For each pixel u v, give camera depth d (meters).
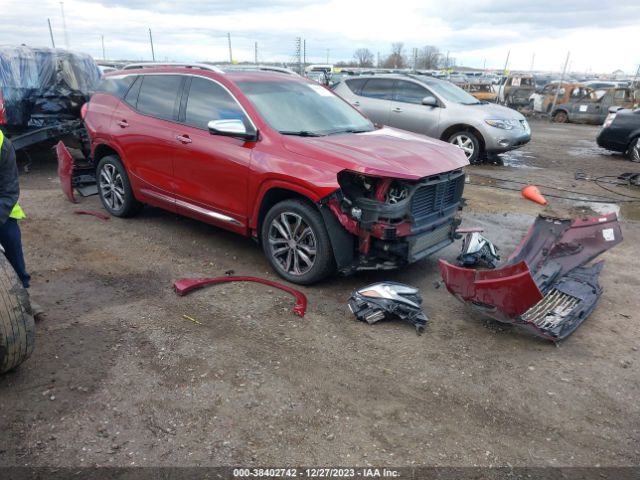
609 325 4.16
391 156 4.34
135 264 5.06
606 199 8.19
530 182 9.33
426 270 5.12
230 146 4.80
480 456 2.71
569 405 3.14
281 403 3.05
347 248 4.30
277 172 4.39
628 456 2.74
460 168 4.80
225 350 3.58
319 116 5.21
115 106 6.08
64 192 7.15
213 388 3.16
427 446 2.76
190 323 3.93
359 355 3.58
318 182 4.14
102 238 5.77
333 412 3.00
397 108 10.94
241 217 4.87
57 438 2.72
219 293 4.46
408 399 3.14
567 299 4.41
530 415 3.04
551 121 23.80
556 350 3.74
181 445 2.70
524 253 5.05
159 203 5.72
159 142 5.44
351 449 2.72
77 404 2.98
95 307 4.15
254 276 4.84
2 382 3.14
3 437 2.71
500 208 7.57
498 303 3.73
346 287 4.65
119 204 6.39
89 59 10.36
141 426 2.83
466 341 3.82
